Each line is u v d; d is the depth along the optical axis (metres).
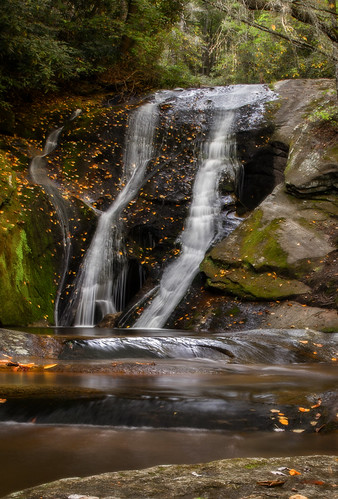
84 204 12.80
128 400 3.99
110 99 18.11
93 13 19.14
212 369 5.90
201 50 25.44
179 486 2.01
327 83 16.72
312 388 4.69
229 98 17.14
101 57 18.59
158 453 2.96
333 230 11.37
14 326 9.95
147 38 18.83
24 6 13.95
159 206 13.76
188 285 11.59
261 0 10.94
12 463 2.75
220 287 10.90
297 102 15.95
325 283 10.00
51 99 17.20
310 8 10.74
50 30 16.09
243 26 17.48
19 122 15.39
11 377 5.10
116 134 15.72
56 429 3.47
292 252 10.88
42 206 11.80
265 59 21.55
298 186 12.38
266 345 7.39
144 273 12.89
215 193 14.05
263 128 15.17
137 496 1.90
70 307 11.64
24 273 10.63
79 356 6.55
